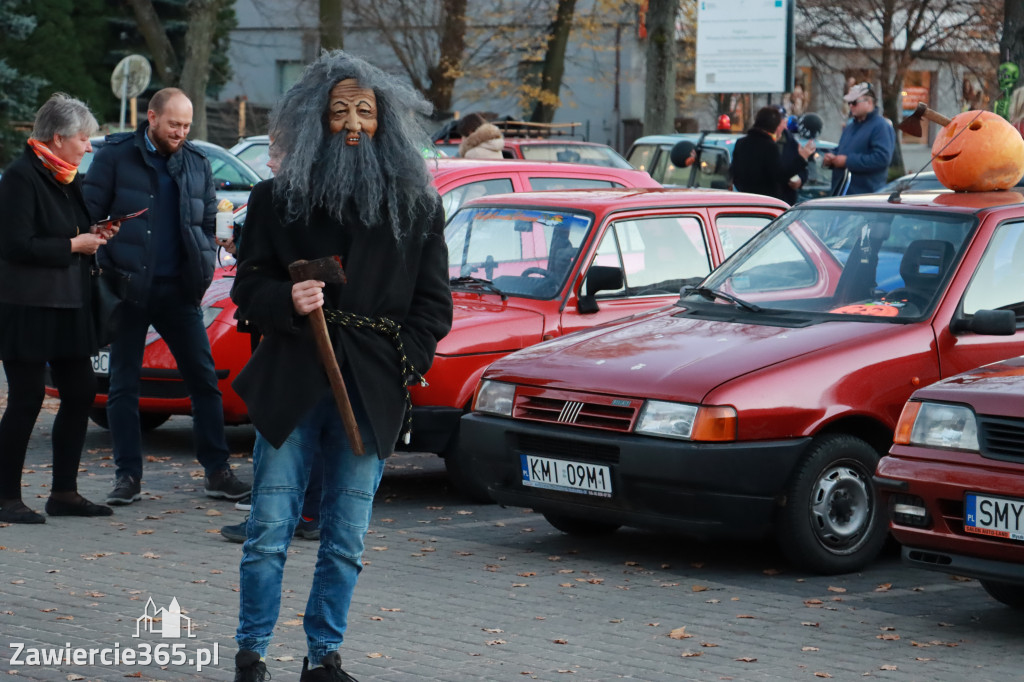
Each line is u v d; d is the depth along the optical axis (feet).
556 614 23.90
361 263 17.65
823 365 26.86
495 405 28.84
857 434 27.50
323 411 17.67
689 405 26.04
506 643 21.98
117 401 32.60
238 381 17.63
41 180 29.53
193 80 98.17
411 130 17.92
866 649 21.95
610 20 155.84
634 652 21.58
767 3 90.58
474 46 148.25
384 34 138.92
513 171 43.50
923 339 27.78
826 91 150.92
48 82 137.69
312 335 17.35
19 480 30.50
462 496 34.40
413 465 38.96
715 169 77.71
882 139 57.82
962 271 28.66
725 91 92.53
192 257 32.32
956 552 22.61
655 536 30.63
